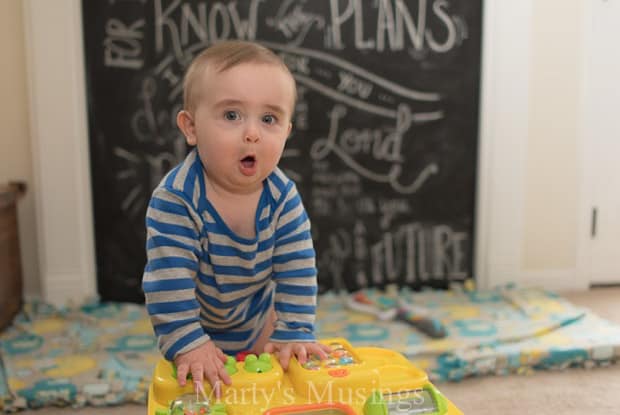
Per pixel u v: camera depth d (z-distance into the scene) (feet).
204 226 2.94
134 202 7.59
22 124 7.29
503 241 8.11
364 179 7.94
